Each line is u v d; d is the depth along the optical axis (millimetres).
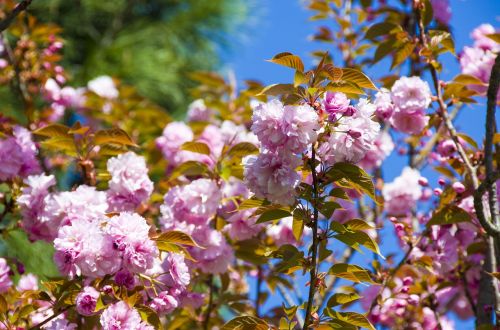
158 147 1634
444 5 1615
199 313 1500
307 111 1072
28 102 1727
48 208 1254
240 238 1400
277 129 1076
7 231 1396
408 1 1701
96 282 1193
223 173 1378
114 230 1158
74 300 1194
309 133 1076
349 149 1104
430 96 1386
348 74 1095
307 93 1106
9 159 1377
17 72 1748
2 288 1348
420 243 1421
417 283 1448
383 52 1430
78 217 1239
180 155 1573
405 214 1540
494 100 1213
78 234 1166
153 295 1225
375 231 1550
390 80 1482
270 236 1498
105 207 1256
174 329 1437
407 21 1684
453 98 1397
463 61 1502
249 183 1107
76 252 1157
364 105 1116
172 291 1223
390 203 1542
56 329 1218
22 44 1765
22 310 1242
